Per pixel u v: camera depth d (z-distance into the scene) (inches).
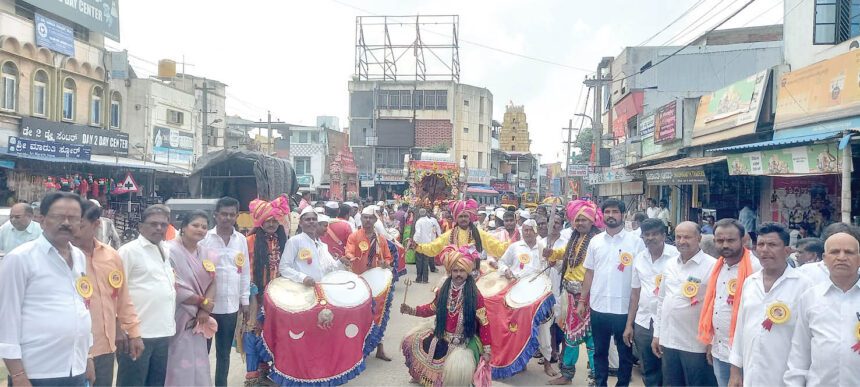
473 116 2064.5
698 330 207.6
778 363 171.6
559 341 320.2
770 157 482.3
